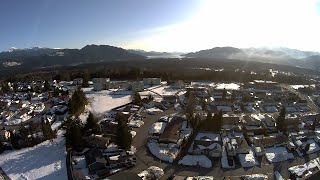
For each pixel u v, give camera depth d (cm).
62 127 9431
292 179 6159
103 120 9838
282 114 8762
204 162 6769
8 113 10862
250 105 12125
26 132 8150
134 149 7481
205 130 8681
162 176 6184
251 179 6031
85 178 5906
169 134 7988
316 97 13812
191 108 10638
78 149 7438
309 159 7144
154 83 17712
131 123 9394
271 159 7025
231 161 6838
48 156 7269
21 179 6212
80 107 10588
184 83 17662
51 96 14325
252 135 8419
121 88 16312
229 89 15712
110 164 6500
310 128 9094
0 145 7506
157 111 11094
